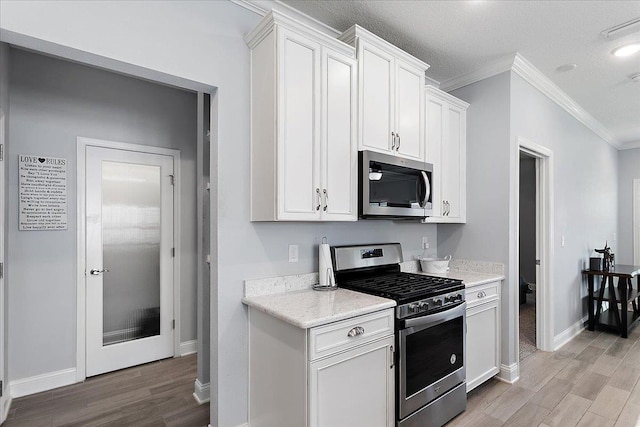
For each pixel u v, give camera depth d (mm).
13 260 2467
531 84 3115
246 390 2008
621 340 3758
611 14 2221
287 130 1822
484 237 2934
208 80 1881
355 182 2105
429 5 2137
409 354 1911
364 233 2664
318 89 1937
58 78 2693
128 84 3045
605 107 4023
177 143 3312
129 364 2992
